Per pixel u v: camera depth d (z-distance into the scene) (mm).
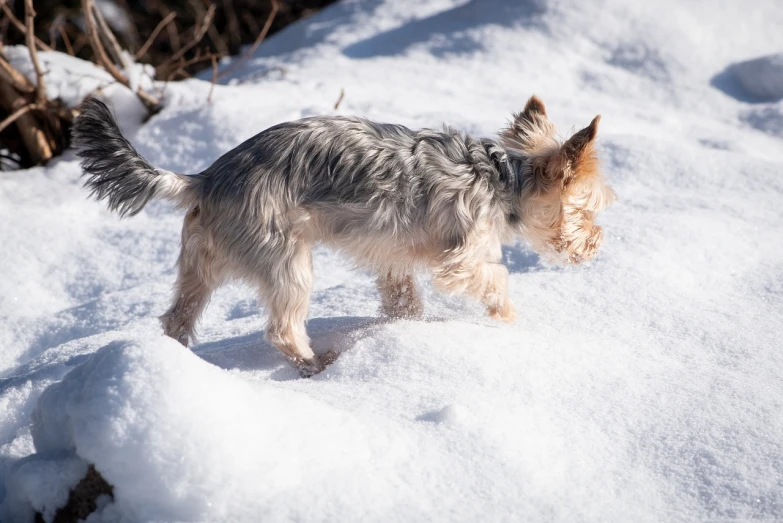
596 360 4172
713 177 6949
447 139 4859
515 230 5117
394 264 4840
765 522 2953
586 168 4898
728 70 10156
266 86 9703
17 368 5008
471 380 3898
